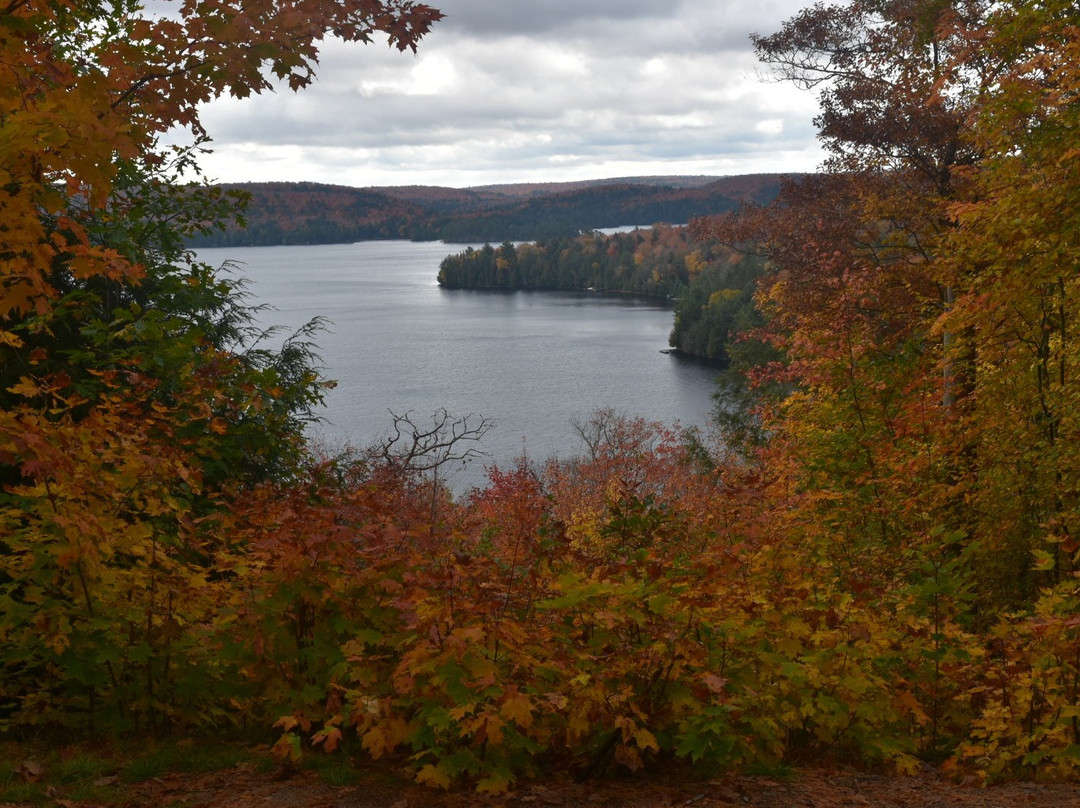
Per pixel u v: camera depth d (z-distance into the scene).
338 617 5.30
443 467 45.25
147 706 5.48
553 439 64.06
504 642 4.71
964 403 10.75
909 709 6.00
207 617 5.83
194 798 4.42
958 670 6.24
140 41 5.26
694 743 4.73
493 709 4.43
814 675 5.42
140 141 4.50
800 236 19.89
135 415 6.46
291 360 12.99
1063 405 9.70
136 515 5.93
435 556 5.37
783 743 5.78
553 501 6.27
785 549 6.43
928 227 18.27
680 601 4.97
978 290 10.81
